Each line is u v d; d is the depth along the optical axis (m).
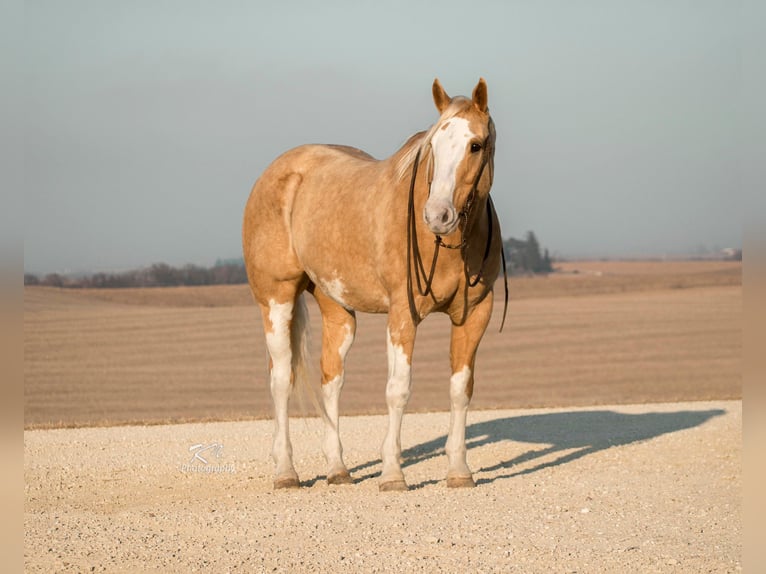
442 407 25.56
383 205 8.83
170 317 56.09
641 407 17.77
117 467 11.60
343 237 9.32
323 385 10.29
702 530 7.58
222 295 73.75
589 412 16.78
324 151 10.48
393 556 6.77
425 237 8.41
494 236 8.90
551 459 11.55
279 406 10.34
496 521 7.86
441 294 8.62
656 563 6.50
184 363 39.97
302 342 10.50
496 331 51.12
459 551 6.89
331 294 9.79
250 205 10.76
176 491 10.15
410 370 8.89
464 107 8.02
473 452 12.30
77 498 9.79
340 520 7.93
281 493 9.62
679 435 13.11
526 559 6.66
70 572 6.50
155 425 16.38
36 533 7.66
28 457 12.31
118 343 45.66
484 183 8.17
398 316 8.72
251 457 12.24
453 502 8.64
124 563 6.71
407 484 9.87
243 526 7.82
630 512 8.28
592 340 47.09
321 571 6.45
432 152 7.99
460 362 9.16
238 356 42.28
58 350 43.06
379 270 8.88
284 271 10.34
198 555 6.91
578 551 6.87
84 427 16.12
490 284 8.95
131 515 8.41
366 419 16.17
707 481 9.85
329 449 10.21
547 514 8.16
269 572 6.45
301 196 10.11
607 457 11.56
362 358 42.16
